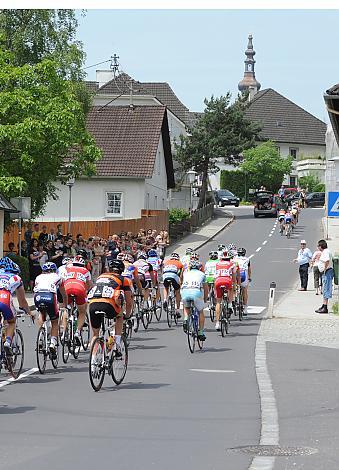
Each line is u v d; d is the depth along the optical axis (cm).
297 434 1883
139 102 15562
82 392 2427
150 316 4309
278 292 6400
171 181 12675
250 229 12225
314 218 13738
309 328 4378
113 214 10669
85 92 8431
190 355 3300
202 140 14662
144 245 6212
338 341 3872
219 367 2986
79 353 3253
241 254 4759
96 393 2414
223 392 2466
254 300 5859
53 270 2795
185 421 2033
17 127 6031
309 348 3606
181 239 10769
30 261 5838
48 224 8819
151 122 11106
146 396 2377
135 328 4081
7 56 6456
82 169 7050
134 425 1978
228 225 12825
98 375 2438
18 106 6153
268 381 2678
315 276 6175
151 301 4266
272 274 7681
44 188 7112
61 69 8144
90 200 10688
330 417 2091
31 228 7394
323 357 3309
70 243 6309
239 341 3806
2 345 2552
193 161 14738
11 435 1856
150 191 11112
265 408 2205
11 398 2320
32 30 8075
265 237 11175
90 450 1714
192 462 1609
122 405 2234
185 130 16350
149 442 1794
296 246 10144
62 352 2975
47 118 6194
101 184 10688
